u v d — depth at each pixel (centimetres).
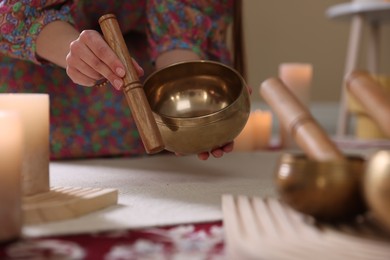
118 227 70
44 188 82
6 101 79
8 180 64
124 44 91
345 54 346
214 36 151
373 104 71
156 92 104
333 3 342
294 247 56
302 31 342
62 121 156
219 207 83
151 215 77
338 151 68
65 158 156
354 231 62
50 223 72
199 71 105
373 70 302
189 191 98
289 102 73
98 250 64
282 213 71
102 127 158
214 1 150
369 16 275
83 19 154
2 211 63
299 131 70
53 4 128
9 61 151
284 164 65
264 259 54
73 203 75
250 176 119
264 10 338
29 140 79
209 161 149
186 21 144
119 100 159
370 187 58
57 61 122
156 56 143
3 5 123
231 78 104
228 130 98
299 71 194
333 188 62
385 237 60
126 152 160
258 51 339
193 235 70
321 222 65
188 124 96
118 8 159
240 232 62
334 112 346
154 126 85
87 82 103
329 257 53
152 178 116
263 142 195
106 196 83
